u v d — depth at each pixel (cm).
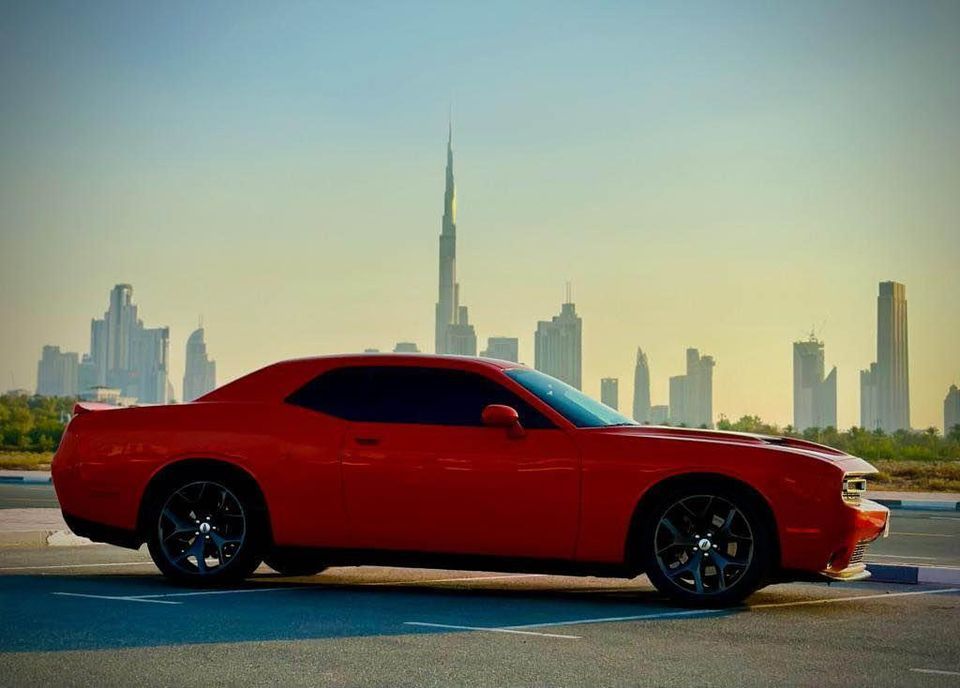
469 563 903
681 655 682
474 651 686
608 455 878
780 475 857
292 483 926
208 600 866
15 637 712
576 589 977
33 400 10056
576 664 654
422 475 902
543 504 882
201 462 947
